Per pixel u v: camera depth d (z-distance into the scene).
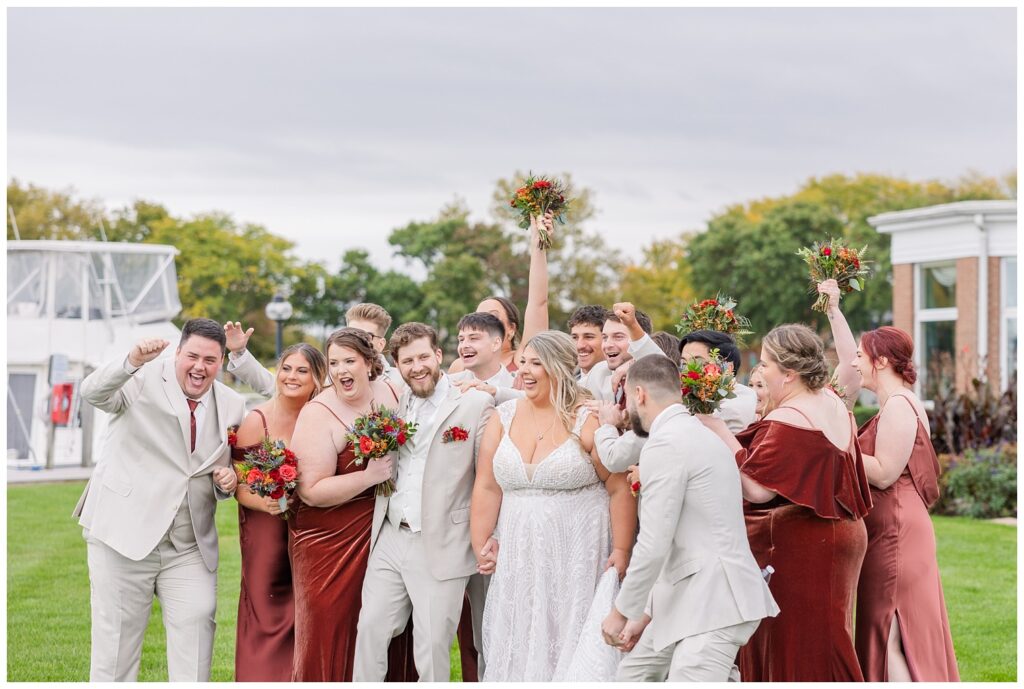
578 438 5.37
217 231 51.53
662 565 4.55
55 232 50.72
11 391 20.62
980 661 7.36
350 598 5.61
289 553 5.80
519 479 5.37
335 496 5.50
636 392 4.80
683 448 4.57
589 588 5.33
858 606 5.55
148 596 5.65
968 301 22.00
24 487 16.88
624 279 51.44
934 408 16.36
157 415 5.56
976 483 14.71
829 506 4.97
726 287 48.53
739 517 4.63
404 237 56.31
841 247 6.00
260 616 5.91
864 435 5.64
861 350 5.65
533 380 5.40
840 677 4.99
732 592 4.50
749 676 5.18
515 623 5.34
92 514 5.56
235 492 5.91
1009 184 53.81
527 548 5.35
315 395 5.92
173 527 5.59
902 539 5.41
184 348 5.62
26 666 7.09
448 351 51.88
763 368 5.20
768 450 5.04
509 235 54.19
